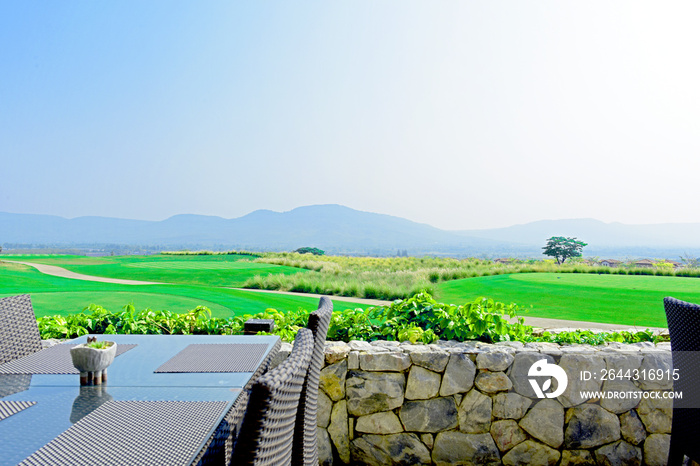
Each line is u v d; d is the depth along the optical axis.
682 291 11.59
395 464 2.96
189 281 18.61
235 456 0.98
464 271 19.61
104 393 1.59
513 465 2.92
